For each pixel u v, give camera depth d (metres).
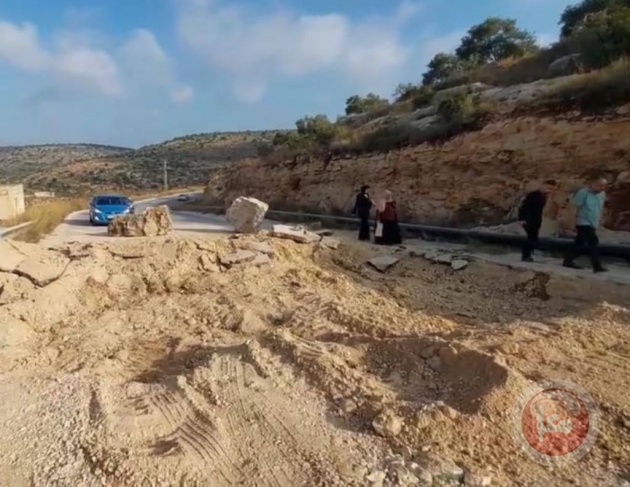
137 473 3.88
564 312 8.75
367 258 13.82
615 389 5.12
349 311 8.68
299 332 7.64
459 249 14.24
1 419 5.10
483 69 26.11
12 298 9.08
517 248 13.38
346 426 4.69
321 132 31.59
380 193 21.97
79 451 4.37
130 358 7.23
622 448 4.20
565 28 25.80
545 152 14.79
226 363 6.28
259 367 6.04
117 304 10.34
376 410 4.82
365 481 3.78
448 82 27.53
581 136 13.76
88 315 9.61
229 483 3.82
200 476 3.89
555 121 14.62
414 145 20.70
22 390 5.93
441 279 11.78
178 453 4.16
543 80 17.88
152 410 5.08
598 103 13.61
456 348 5.89
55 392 5.79
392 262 13.08
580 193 10.33
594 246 10.16
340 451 4.21
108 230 16.55
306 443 4.36
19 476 4.01
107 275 11.16
